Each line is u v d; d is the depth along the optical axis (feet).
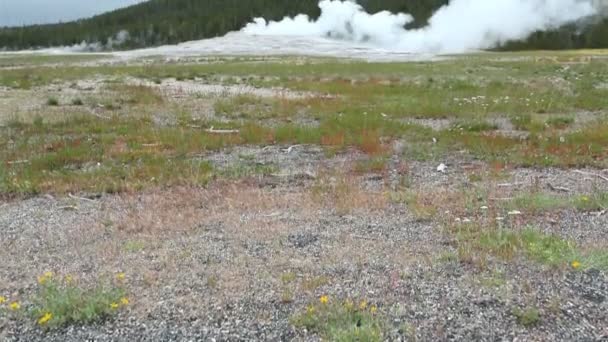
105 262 16.28
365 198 22.24
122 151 31.42
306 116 45.80
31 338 12.44
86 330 12.72
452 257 16.31
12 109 48.55
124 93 60.18
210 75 86.53
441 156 30.50
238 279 15.11
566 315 13.20
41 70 98.17
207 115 46.24
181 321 13.08
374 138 33.96
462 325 12.81
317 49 213.46
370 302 13.82
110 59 152.05
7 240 18.21
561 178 25.43
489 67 96.99
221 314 13.35
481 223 19.19
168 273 15.49
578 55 143.64
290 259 16.38
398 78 80.74
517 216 19.93
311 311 13.24
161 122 42.39
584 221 19.42
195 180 25.23
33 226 19.62
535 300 13.85
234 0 342.03
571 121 41.65
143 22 347.56
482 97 56.49
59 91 62.59
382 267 15.80
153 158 29.89
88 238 18.31
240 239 18.02
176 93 61.57
